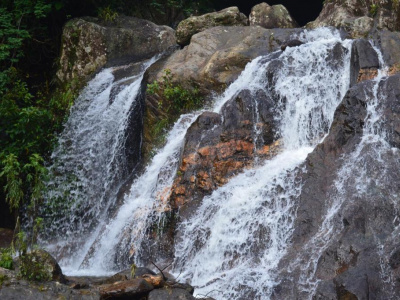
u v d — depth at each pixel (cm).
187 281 1014
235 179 1100
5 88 1562
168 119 1357
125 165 1402
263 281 913
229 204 1052
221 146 1134
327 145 1039
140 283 865
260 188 1043
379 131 1023
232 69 1339
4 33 1625
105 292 866
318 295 852
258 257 984
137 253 1129
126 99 1448
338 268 873
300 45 1265
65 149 1493
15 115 1515
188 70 1370
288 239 970
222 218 1048
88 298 853
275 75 1229
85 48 1611
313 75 1218
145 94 1385
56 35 1736
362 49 1201
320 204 971
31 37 1684
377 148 994
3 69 1655
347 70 1216
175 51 1488
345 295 834
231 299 920
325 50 1233
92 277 1041
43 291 857
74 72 1605
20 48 1680
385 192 930
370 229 896
